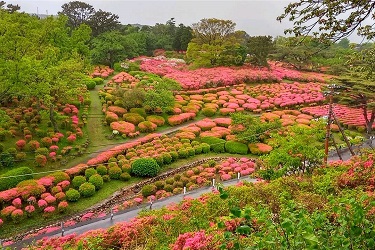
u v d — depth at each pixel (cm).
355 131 3894
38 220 2175
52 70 2780
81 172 2623
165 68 6034
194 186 2541
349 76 4088
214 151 3272
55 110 3409
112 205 2377
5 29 2617
